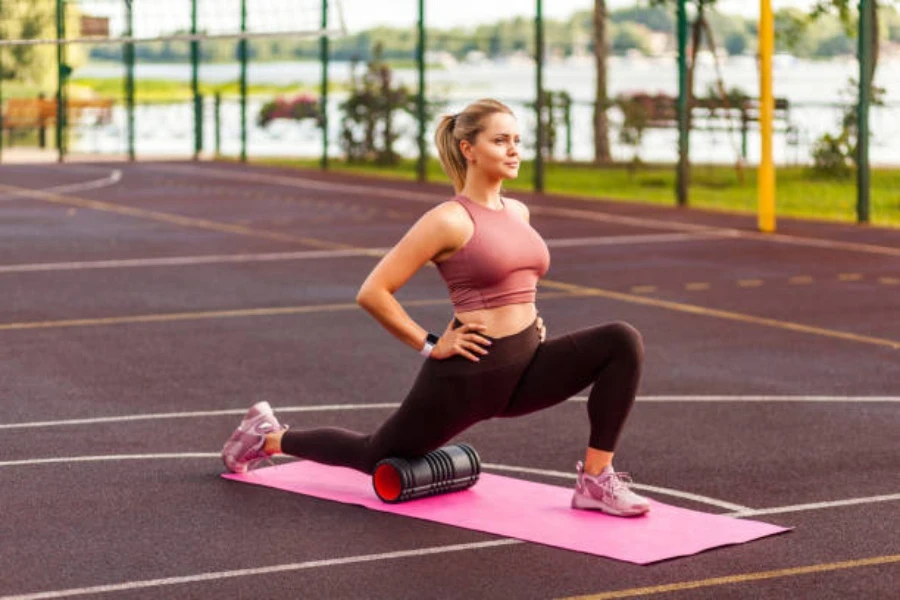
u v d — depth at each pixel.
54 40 18.34
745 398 10.73
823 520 7.68
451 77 54.66
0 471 8.62
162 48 40.88
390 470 7.86
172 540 7.30
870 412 10.29
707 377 11.49
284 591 6.57
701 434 9.59
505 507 7.84
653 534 7.36
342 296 15.63
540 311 14.79
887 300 15.46
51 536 7.36
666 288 16.31
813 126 33.97
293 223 23.05
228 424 9.87
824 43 31.95
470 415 7.76
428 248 7.62
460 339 7.59
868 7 22.72
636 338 7.66
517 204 7.91
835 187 29.16
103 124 43.09
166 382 11.25
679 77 25.75
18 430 9.68
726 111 31.30
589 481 7.72
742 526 7.51
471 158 7.70
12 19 39.38
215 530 7.46
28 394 10.80
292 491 8.18
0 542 7.26
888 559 7.02
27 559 7.00
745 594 6.52
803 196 27.58
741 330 13.68
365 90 36.34
